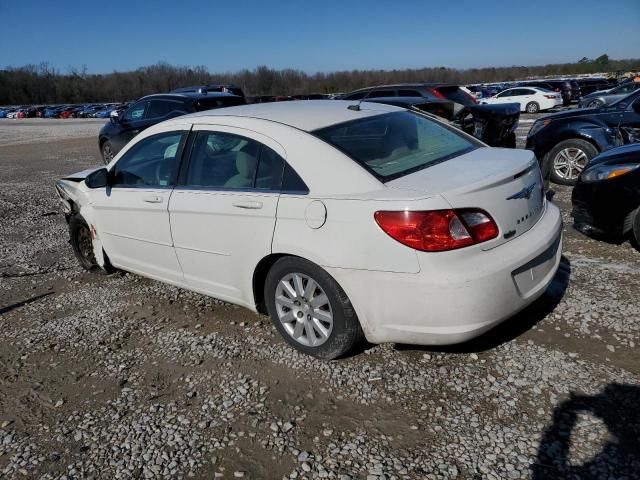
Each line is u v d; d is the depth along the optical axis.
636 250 4.68
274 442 2.60
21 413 3.02
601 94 21.02
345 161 3.02
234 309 4.12
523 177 3.11
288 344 3.43
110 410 2.97
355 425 2.67
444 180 2.87
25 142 23.03
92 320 4.16
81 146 19.12
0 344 3.88
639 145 4.88
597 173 4.73
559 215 3.46
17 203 8.97
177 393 3.08
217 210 3.49
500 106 8.53
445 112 9.31
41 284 5.05
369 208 2.80
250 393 3.01
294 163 3.16
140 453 2.61
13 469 2.57
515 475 2.28
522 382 2.89
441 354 3.21
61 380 3.33
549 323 3.46
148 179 4.16
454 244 2.67
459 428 2.59
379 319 2.88
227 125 3.61
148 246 4.17
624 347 3.13
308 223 3.01
